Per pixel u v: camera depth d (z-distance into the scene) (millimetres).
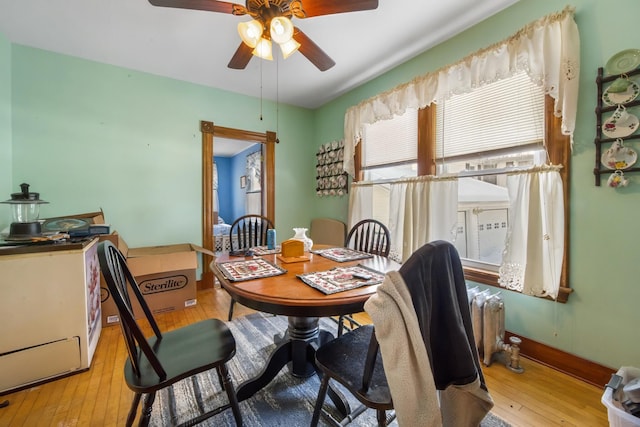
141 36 2312
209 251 3076
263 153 3850
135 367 1034
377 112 2891
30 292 1600
